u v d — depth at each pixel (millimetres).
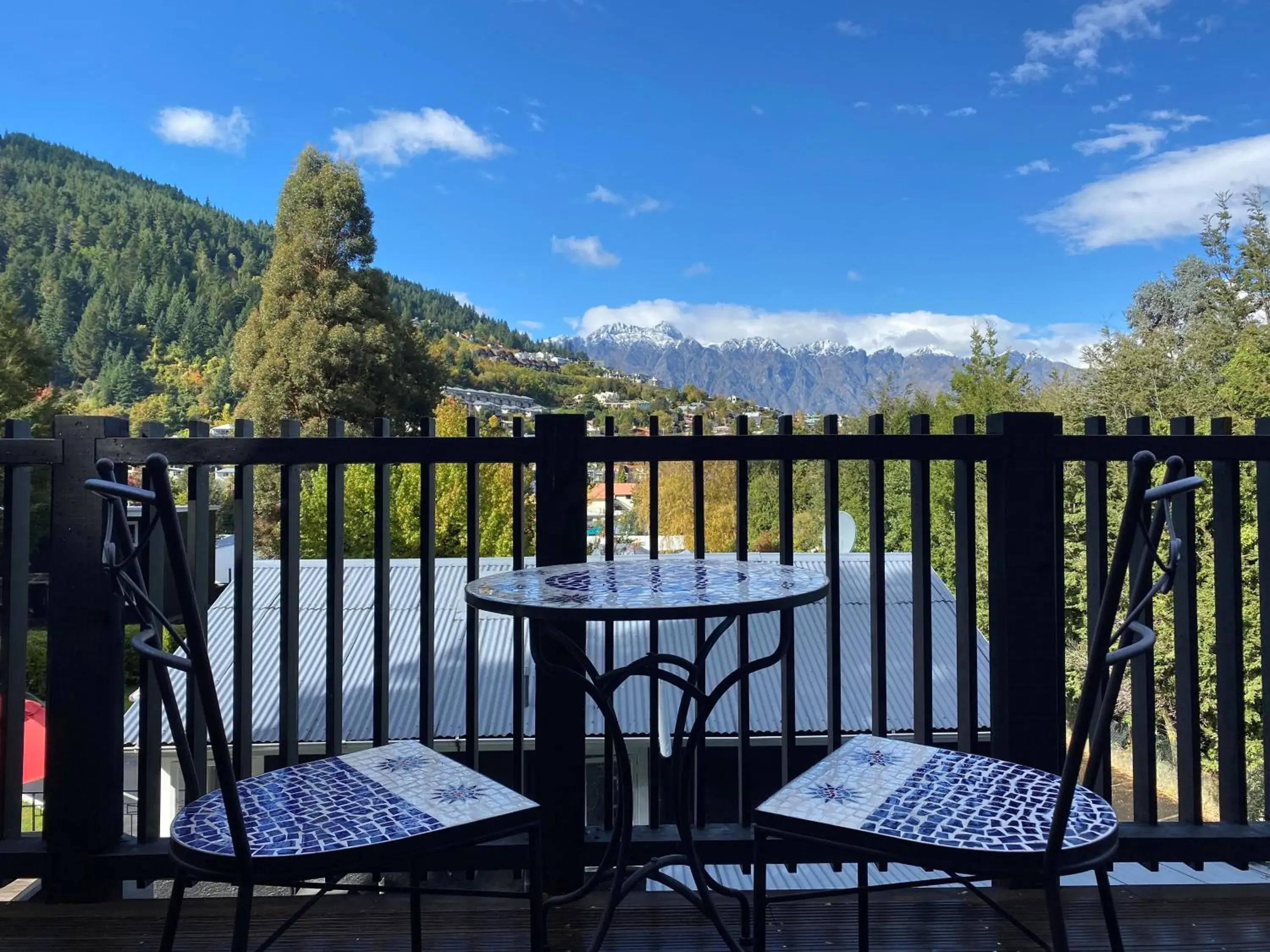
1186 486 912
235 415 29875
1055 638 1678
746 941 1549
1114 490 13047
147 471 916
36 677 13227
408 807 1194
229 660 7941
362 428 28484
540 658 1549
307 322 28844
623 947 1560
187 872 1074
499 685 7551
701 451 1754
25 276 64312
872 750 1418
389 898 1752
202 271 74062
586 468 1756
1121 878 2322
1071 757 963
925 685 1750
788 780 1768
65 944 1559
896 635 7867
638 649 7633
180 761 1267
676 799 1502
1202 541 13828
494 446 1734
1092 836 1057
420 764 1377
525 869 1729
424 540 1733
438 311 107438
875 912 1688
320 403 28172
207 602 1755
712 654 7633
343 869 1059
